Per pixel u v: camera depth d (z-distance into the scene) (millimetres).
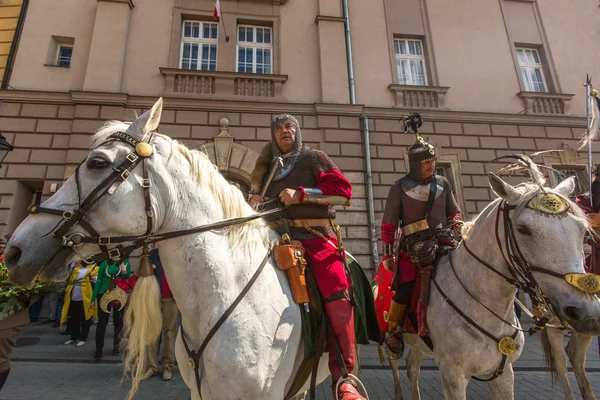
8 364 3145
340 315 1732
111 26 9141
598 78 11320
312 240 1932
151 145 1617
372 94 10000
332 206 2082
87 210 1439
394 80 10234
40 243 1396
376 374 4906
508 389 2242
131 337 1525
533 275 1903
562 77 11141
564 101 10781
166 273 1659
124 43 9141
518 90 10742
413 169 2914
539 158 10062
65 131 8391
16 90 8406
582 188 9922
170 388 4223
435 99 10250
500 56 10953
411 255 2680
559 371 3338
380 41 10484
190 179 1687
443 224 2820
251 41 10250
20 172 8062
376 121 9641
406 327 2750
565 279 1739
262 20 10180
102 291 5320
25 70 8789
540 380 4621
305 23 10312
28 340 6387
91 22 9383
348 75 9914
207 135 8789
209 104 8930
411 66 10820
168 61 9320
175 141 1758
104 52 8922
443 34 10898
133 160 1527
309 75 9844
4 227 7750
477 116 10086
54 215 1434
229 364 1433
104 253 1503
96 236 1451
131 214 1482
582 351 3238
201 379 1526
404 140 9594
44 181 8086
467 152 9859
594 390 4215
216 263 1596
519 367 5164
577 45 11562
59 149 8289
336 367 1680
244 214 1809
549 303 1873
